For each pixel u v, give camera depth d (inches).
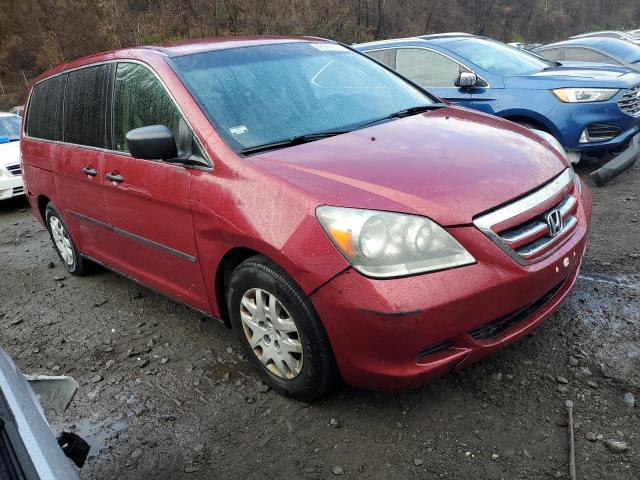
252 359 120.5
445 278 92.0
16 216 324.5
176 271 133.7
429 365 94.3
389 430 103.5
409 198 96.2
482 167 106.6
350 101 139.6
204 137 118.2
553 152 123.0
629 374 110.3
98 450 110.7
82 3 1369.3
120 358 143.0
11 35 1590.8
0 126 394.0
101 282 196.4
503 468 92.2
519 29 2014.0
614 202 209.6
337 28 1075.3
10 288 205.6
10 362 71.5
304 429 107.1
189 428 112.9
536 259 100.9
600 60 407.5
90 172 153.2
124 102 143.6
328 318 96.7
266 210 103.4
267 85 133.9
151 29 1036.5
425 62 279.6
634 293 140.3
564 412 102.6
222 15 991.6
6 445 51.3
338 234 94.3
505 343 101.2
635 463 89.8
